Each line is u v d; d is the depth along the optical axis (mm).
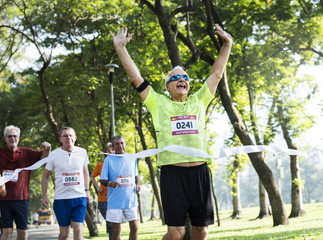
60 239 6566
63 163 6605
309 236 9500
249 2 16188
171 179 4355
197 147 4395
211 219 4504
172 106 4492
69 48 20781
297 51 17188
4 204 6918
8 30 20531
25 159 7141
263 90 19625
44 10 18812
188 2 12562
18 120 25562
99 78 20484
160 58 20594
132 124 31797
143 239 12719
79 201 6598
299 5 16391
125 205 7887
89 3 18828
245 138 14836
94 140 28297
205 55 13297
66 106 24734
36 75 22672
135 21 20156
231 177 23938
